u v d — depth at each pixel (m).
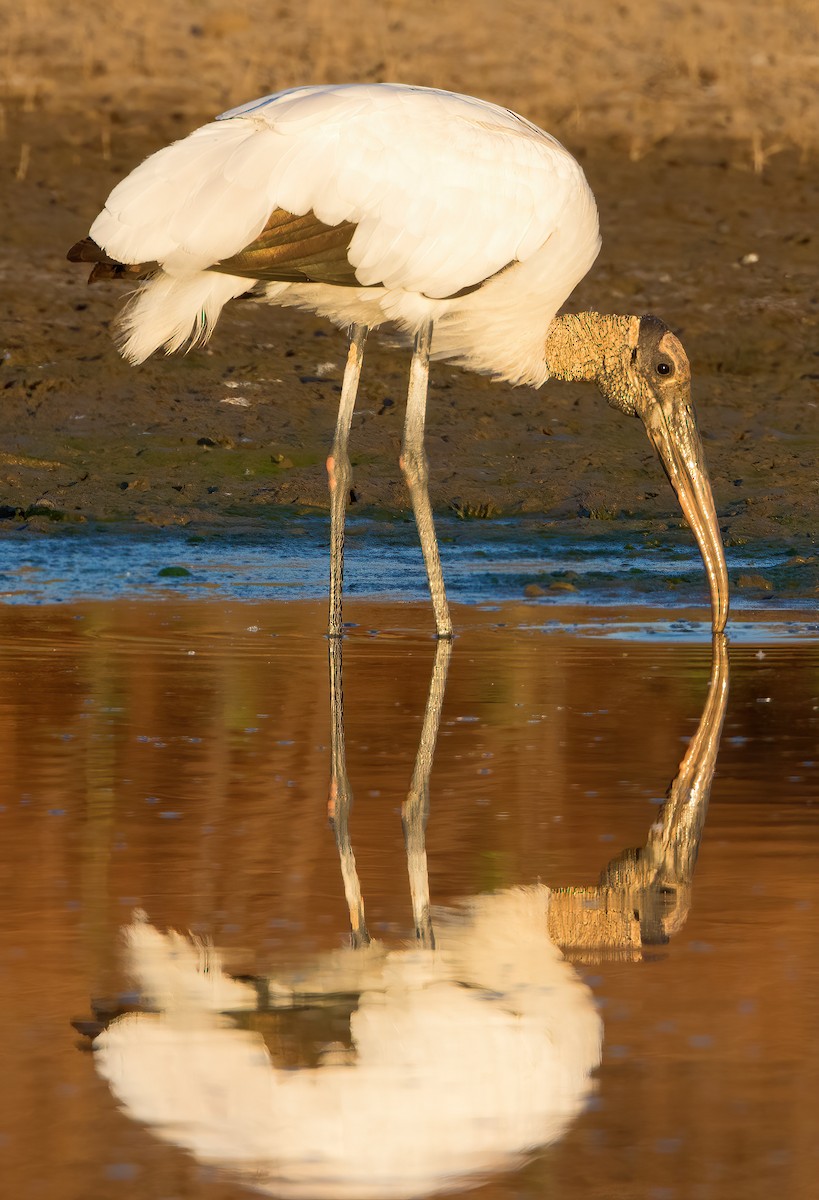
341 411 13.08
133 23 36.00
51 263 24.27
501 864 7.58
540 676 11.51
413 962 6.43
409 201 11.83
